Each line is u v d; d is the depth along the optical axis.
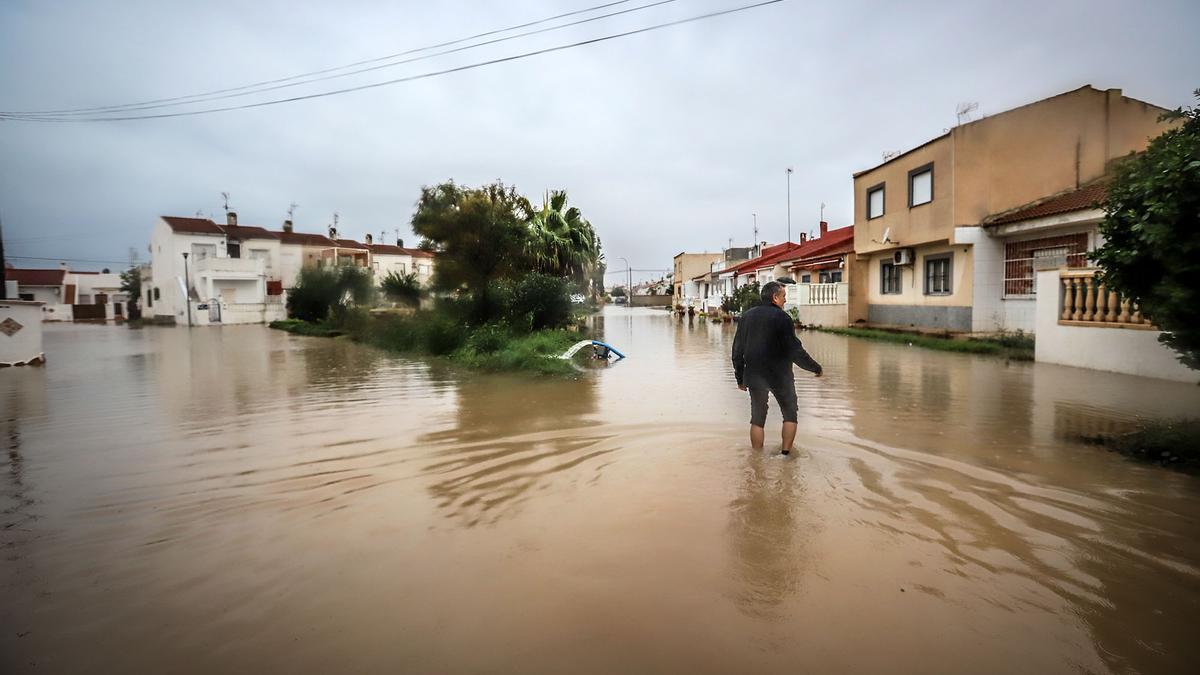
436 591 3.18
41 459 6.06
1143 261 5.78
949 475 5.04
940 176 17.20
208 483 5.16
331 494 4.80
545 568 3.41
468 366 13.85
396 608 3.01
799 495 4.56
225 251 50.16
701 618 2.89
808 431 6.68
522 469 5.39
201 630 2.86
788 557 3.52
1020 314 16.12
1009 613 2.92
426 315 23.27
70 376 13.11
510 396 9.45
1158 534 3.81
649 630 2.79
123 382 12.03
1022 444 6.03
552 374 11.94
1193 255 5.22
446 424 7.44
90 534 4.05
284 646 2.71
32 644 2.77
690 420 7.35
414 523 4.13
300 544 3.81
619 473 5.19
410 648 2.68
